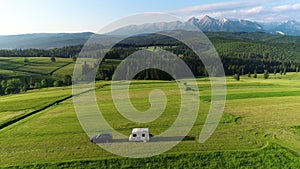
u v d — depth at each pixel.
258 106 59.78
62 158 34.12
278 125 45.81
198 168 31.55
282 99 66.69
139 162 32.78
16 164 32.84
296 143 37.66
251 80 114.56
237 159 32.97
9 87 107.31
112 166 32.09
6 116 57.78
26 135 43.94
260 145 36.94
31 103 69.81
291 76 146.75
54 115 56.31
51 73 145.88
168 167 31.81
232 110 56.50
